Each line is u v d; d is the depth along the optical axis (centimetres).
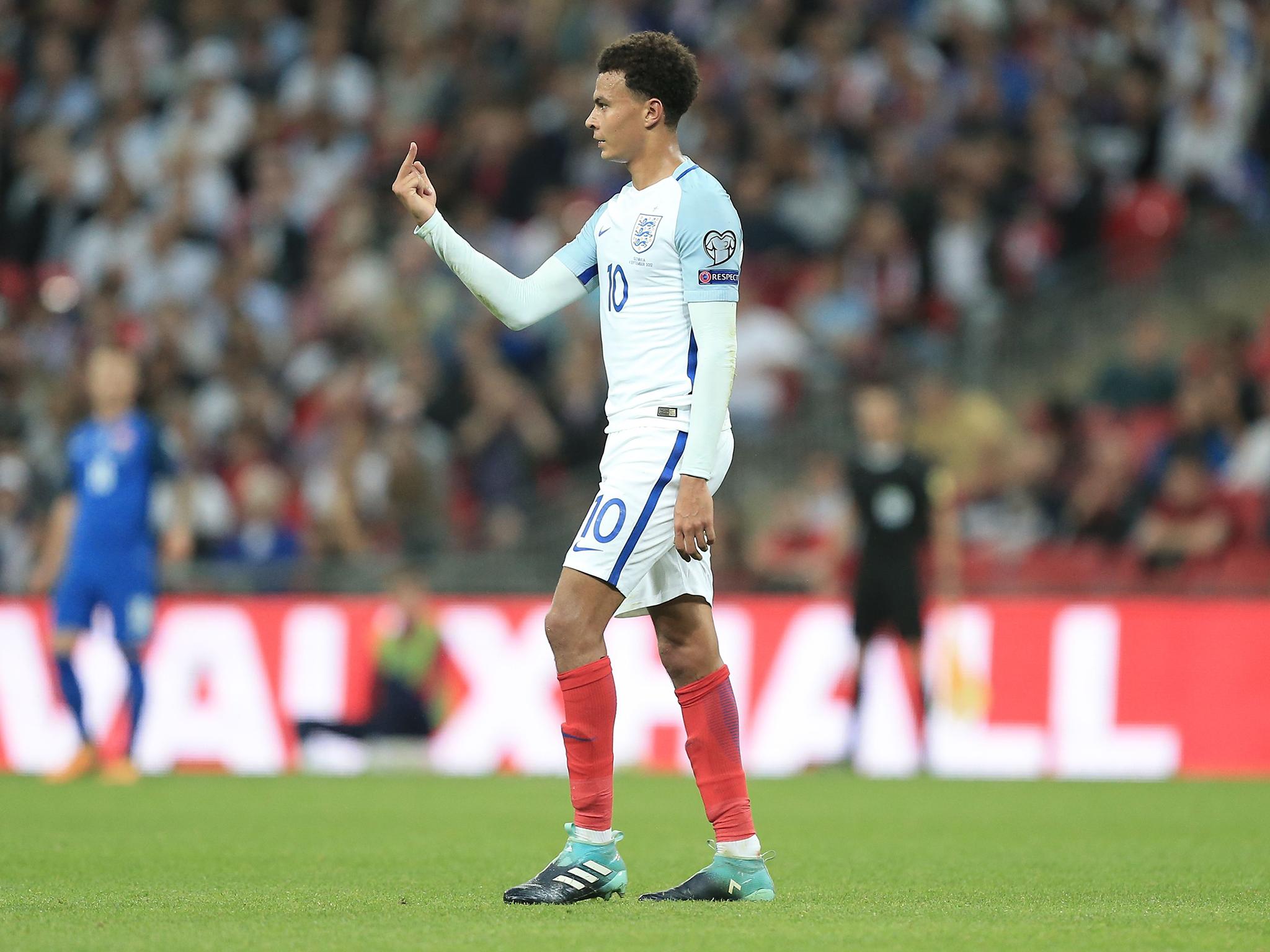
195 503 5297
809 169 5988
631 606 1723
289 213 6475
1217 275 5438
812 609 4359
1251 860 2277
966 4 6488
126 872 2052
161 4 7381
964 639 4278
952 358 5388
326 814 2984
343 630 4544
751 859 1736
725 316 1677
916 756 4259
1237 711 4153
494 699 4441
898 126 6147
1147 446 4966
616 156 1728
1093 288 5450
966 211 5669
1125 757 4178
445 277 6047
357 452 5269
